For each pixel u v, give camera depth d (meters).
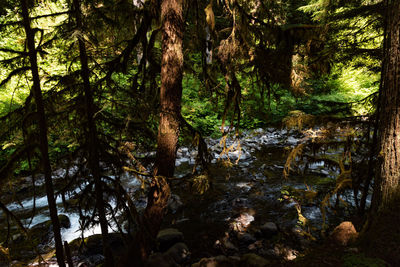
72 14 2.43
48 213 5.53
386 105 2.52
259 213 5.40
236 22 3.04
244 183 6.99
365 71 4.85
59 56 2.78
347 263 2.12
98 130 2.81
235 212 5.50
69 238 4.65
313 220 4.91
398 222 2.27
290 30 2.89
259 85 3.52
